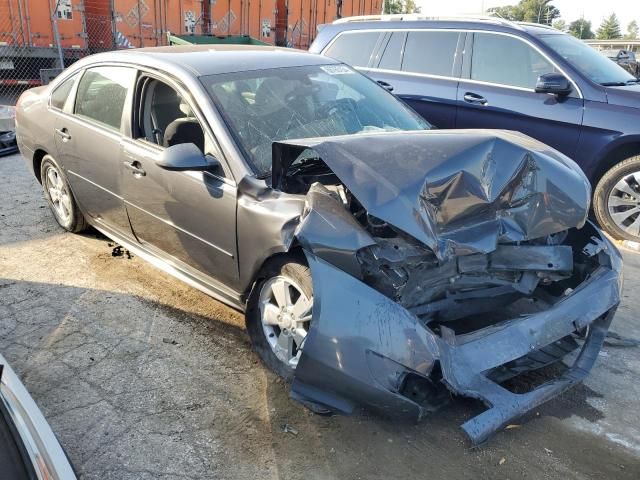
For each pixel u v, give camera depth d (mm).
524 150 2961
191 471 2600
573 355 3439
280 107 3639
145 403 3023
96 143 4172
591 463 2695
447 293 3051
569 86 5590
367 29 7023
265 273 3115
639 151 5449
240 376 3258
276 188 3055
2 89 11234
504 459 2709
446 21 6422
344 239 2559
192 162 3184
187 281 3793
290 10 14250
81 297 4074
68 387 3135
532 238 2979
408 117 4152
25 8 10367
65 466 1795
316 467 2643
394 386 2416
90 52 11234
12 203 5969
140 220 3945
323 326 2479
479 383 2553
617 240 5598
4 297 4055
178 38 10586
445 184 2729
